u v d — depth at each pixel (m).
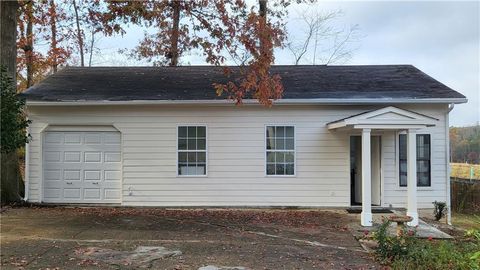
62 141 14.49
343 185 14.24
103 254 7.88
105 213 12.79
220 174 14.30
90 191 14.48
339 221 11.94
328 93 14.35
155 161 14.34
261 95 11.94
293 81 15.84
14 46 14.06
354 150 15.37
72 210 13.34
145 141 14.36
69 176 14.48
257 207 14.21
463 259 6.95
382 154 14.24
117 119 14.36
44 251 8.02
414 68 17.22
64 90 14.88
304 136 14.30
